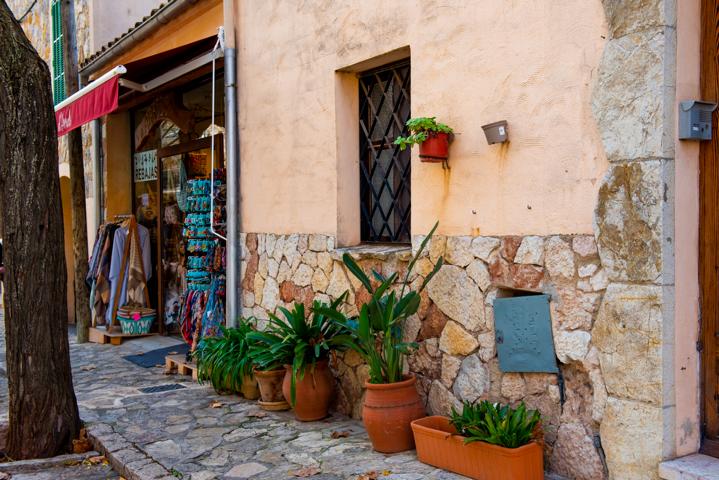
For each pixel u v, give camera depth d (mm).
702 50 3494
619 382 3562
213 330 7262
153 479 4344
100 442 5121
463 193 4508
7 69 5016
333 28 5656
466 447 3967
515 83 4129
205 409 5914
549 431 3971
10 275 5129
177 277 9453
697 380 3500
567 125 3836
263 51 6637
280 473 4340
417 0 4816
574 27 3785
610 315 3600
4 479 4637
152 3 11078
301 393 5387
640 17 3447
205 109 8727
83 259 9891
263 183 6691
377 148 5613
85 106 7891
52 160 5223
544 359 3963
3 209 5148
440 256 4598
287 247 6297
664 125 3375
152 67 8250
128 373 7605
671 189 3402
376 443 4590
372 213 5719
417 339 4891
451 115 4570
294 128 6203
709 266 3492
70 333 11180
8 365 5160
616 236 3566
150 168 10406
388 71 5477
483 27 4324
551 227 3938
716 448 3436
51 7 12844
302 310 5340
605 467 3676
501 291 4297
